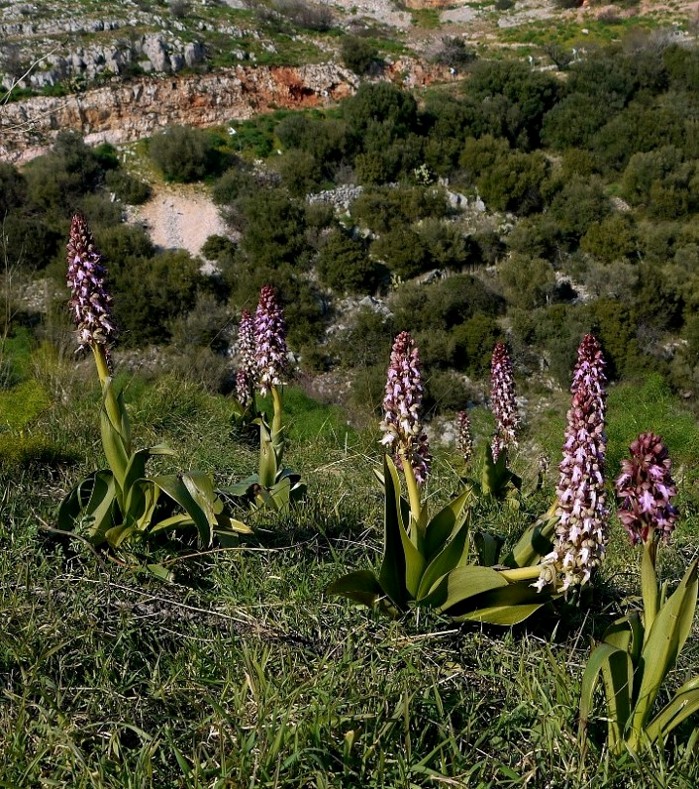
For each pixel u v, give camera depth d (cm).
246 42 4206
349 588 353
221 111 3634
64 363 906
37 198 2733
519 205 2903
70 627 332
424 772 260
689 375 1991
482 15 5678
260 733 270
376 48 4559
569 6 5519
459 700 307
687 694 279
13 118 3173
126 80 3478
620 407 1278
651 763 279
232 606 363
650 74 3628
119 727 280
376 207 2762
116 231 2572
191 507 383
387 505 365
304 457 785
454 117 3334
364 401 1914
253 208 2628
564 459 336
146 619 348
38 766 262
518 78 3650
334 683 299
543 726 288
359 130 3275
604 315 2120
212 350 2148
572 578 332
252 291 2348
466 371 2119
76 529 410
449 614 372
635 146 3139
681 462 1002
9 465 542
